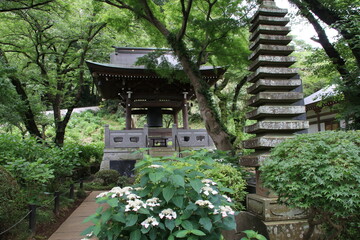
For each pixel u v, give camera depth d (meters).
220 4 8.15
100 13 11.70
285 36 4.99
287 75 4.81
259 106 4.88
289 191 3.02
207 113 7.56
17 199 4.05
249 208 4.61
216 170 4.43
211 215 2.41
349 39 6.25
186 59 7.93
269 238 3.82
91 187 9.76
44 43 12.55
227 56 9.05
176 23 9.29
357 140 3.06
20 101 9.98
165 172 2.45
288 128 4.45
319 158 2.97
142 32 13.20
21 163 4.81
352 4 6.32
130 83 13.72
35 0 9.80
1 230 3.88
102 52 15.34
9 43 11.57
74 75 15.24
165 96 14.42
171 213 2.29
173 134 12.59
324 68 7.89
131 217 2.18
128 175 11.73
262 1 5.36
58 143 12.70
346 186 2.70
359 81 6.58
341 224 3.23
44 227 4.98
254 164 4.41
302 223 3.98
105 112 33.16
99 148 15.48
